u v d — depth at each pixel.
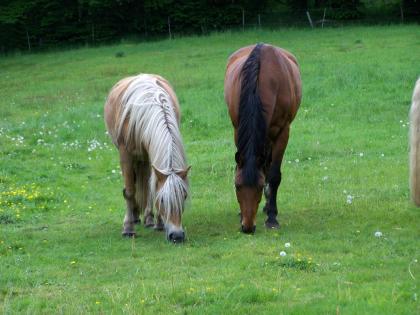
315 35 44.31
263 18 53.38
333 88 25.83
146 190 11.41
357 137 19.28
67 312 7.80
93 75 35.97
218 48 42.25
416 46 35.81
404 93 24.47
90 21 53.59
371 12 52.47
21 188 15.12
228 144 19.38
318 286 8.30
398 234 10.68
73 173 16.89
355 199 13.07
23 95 31.39
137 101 10.72
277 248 10.09
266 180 11.54
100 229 12.02
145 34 52.88
